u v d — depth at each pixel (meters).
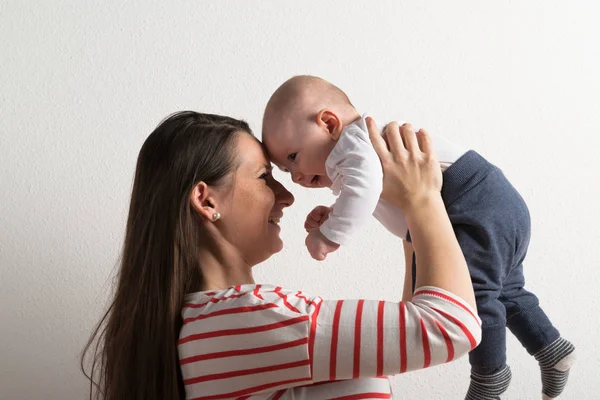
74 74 1.93
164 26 1.96
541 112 2.02
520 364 1.99
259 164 1.20
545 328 1.39
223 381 1.01
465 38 2.01
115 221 1.93
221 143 1.15
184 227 1.11
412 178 1.09
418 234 1.04
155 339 1.08
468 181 1.26
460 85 2.00
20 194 1.90
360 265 1.97
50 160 1.92
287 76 1.98
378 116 1.98
